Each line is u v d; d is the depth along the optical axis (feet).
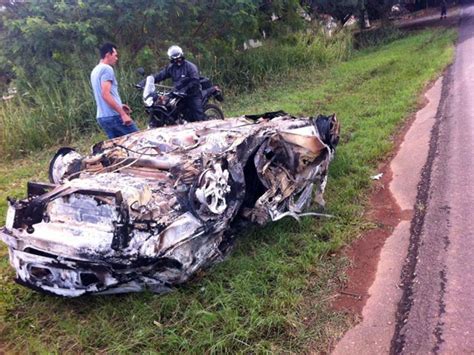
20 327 11.55
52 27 32.89
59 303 12.24
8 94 36.14
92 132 31.91
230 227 13.85
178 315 11.32
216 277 12.48
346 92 36.32
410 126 26.03
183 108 23.20
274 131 15.51
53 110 31.81
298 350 10.10
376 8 83.71
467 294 11.37
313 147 15.31
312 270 12.91
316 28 59.67
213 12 41.50
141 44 39.47
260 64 44.45
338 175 19.45
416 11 130.72
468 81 33.47
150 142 15.23
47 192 12.76
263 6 49.85
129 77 35.35
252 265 12.90
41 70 33.76
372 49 68.18
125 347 10.32
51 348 10.64
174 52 22.30
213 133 15.60
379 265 13.16
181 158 13.66
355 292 12.04
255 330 10.57
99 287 11.18
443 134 23.26
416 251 13.55
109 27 36.47
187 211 11.77
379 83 37.50
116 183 11.84
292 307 11.37
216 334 10.57
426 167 19.63
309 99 34.68
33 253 11.40
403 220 15.60
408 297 11.60
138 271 10.89
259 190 15.20
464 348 9.74
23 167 26.58
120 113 19.60
